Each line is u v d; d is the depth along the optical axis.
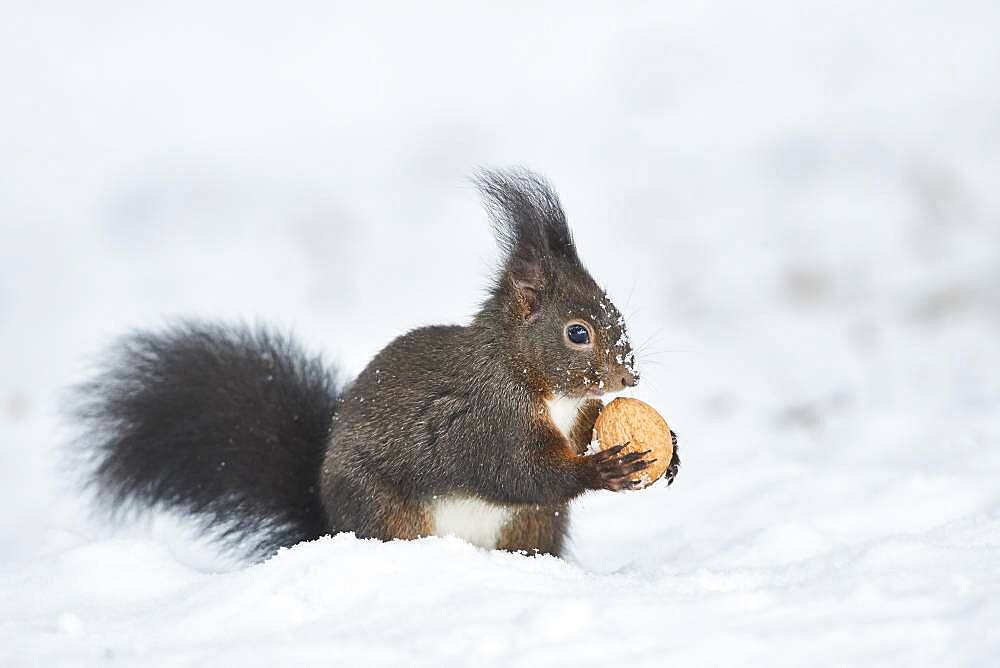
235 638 6.04
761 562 8.05
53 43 35.09
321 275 21.12
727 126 27.52
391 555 6.74
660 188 24.28
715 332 17.89
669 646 5.32
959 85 28.12
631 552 9.01
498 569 6.62
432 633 5.64
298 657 5.49
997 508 8.66
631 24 34.50
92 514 9.31
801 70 30.14
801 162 25.03
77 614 6.82
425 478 8.24
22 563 7.88
